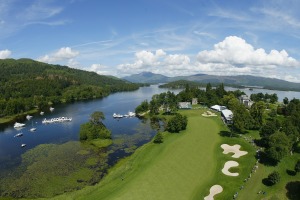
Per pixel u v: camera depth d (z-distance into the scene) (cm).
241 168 9200
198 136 13012
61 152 11862
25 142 13838
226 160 9894
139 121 18688
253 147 11188
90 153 11631
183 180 8312
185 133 13675
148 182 8150
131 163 9906
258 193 7506
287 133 11275
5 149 12638
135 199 7181
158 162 9681
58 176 9288
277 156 9081
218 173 8825
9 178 9269
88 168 9925
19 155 11681
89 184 8606
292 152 10481
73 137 14500
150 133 15100
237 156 10281
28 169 10012
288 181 8200
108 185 8112
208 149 11088
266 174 8650
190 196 7381
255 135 13088
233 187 7881
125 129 16175
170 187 7856
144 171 8938
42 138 14525
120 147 12444
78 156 11262
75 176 9244
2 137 15050
